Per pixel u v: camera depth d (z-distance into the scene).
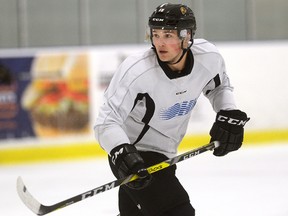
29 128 22.33
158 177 8.12
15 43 27.69
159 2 29.20
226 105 8.93
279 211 13.98
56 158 22.58
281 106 25.25
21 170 20.91
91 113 22.91
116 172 8.51
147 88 7.89
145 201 8.00
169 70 7.91
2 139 22.14
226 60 24.66
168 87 8.03
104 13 28.72
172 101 8.20
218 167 20.20
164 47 7.75
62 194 16.86
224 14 30.02
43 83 22.38
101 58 22.98
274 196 15.64
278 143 25.00
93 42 28.66
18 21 27.61
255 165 20.39
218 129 8.59
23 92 22.25
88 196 7.42
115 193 16.39
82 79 22.77
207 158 21.97
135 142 8.65
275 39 30.77
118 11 28.83
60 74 22.55
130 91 7.79
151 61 7.91
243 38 30.38
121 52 23.25
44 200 16.17
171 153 8.94
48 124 22.47
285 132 25.38
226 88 9.12
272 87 25.20
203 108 24.00
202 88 8.57
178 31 7.72
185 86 8.21
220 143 8.61
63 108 22.61
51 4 28.03
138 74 7.80
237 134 8.62
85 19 28.47
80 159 22.69
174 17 7.68
